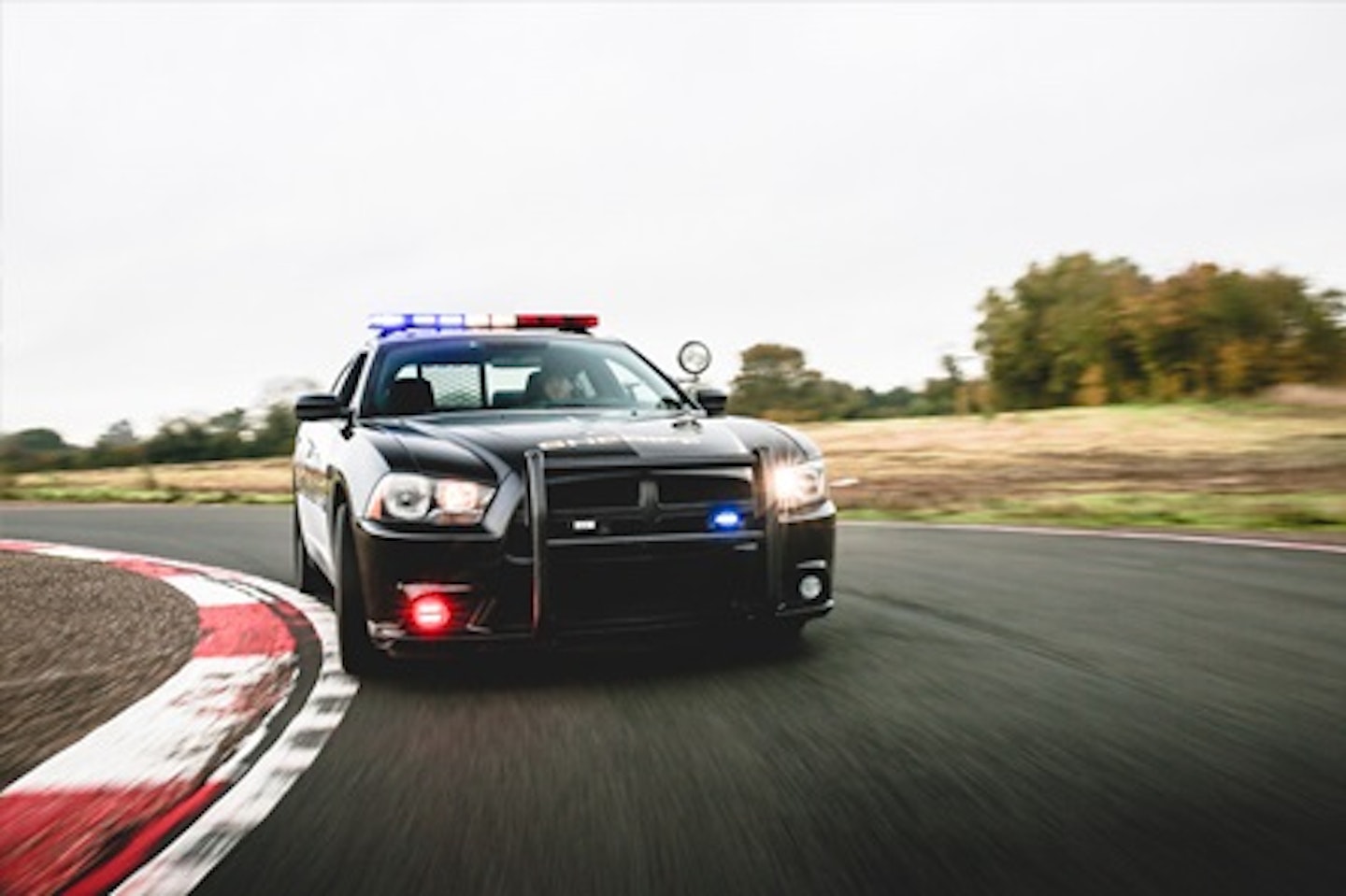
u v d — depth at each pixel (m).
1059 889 2.17
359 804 2.80
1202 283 34.72
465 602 3.97
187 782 3.05
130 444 35.34
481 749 3.26
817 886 2.22
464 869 2.35
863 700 3.70
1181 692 3.69
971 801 2.69
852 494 13.81
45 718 3.94
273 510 14.70
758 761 3.05
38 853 2.54
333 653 4.88
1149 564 6.86
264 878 2.33
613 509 3.99
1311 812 2.54
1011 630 4.85
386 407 5.21
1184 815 2.55
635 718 3.56
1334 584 5.93
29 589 7.36
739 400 49.31
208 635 5.46
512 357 5.55
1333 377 32.31
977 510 11.66
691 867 2.33
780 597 4.18
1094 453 19.66
